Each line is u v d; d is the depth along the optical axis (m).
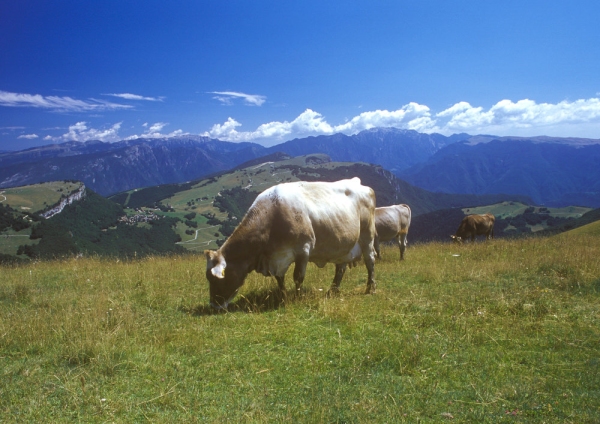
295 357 5.17
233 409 3.85
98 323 6.17
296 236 7.88
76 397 4.05
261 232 7.71
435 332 5.98
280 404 3.96
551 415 3.73
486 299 7.62
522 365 4.90
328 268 11.66
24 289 8.90
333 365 4.93
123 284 9.67
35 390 4.23
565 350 5.34
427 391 4.20
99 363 4.82
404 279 10.24
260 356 5.20
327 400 3.95
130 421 3.67
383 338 5.76
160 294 8.39
